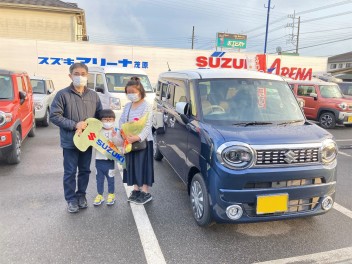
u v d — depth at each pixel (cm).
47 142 777
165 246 314
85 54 1631
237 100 387
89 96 373
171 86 516
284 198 304
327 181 323
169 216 380
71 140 365
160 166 588
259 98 394
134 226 353
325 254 305
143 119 377
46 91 1032
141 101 384
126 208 402
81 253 298
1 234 329
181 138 414
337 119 1116
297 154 306
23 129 640
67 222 359
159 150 575
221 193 300
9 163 574
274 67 1920
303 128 349
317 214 327
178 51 1748
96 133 376
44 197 429
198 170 360
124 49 1675
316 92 1181
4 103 563
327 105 1136
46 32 2056
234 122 360
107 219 369
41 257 290
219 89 395
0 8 1964
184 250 308
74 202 384
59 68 1608
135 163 396
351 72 3800
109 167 401
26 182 487
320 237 338
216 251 307
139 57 1702
